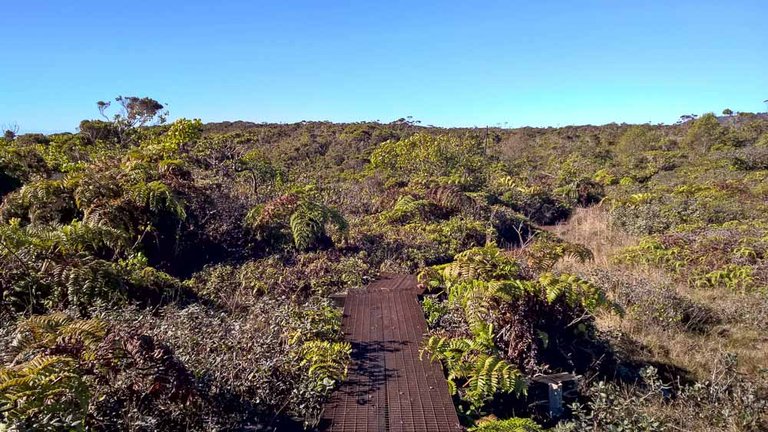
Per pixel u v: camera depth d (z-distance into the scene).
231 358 4.16
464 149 18.36
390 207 12.27
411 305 6.19
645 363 5.57
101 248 6.57
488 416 4.24
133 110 19.08
